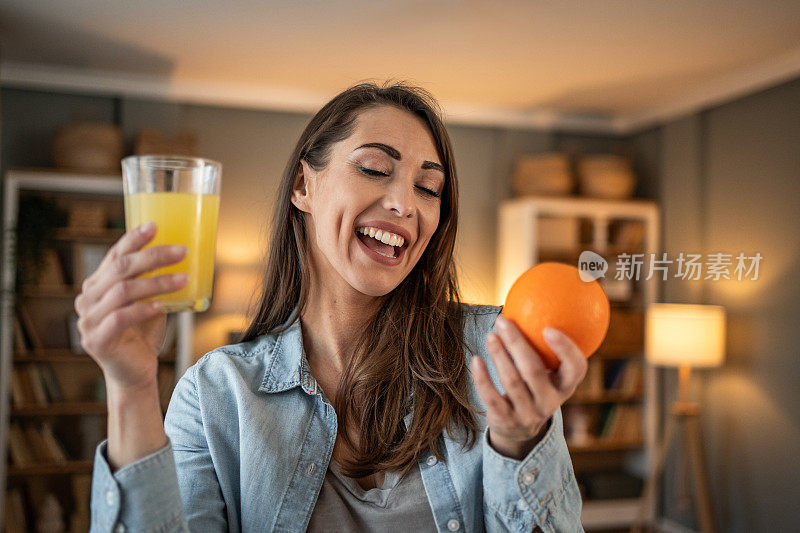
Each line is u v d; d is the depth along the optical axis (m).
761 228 4.29
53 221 4.46
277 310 1.07
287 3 3.53
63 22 3.82
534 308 0.69
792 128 4.06
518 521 0.82
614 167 5.38
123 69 4.64
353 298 1.00
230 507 0.95
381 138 0.94
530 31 3.84
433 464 0.91
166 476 0.78
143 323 0.75
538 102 5.29
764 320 4.23
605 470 5.52
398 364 0.96
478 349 0.99
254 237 5.07
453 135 5.53
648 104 5.25
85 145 4.46
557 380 0.68
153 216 0.70
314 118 1.03
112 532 0.77
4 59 4.43
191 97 4.93
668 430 4.66
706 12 3.54
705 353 4.36
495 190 5.61
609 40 3.96
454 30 3.85
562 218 5.24
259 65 4.52
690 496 4.78
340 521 0.91
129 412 0.76
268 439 0.93
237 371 0.98
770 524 4.16
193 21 3.79
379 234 0.93
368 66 4.50
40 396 4.39
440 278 1.01
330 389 1.01
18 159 4.66
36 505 4.41
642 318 5.25
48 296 4.47
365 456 0.93
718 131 4.73
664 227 5.29
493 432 0.80
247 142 5.10
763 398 4.24
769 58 4.18
